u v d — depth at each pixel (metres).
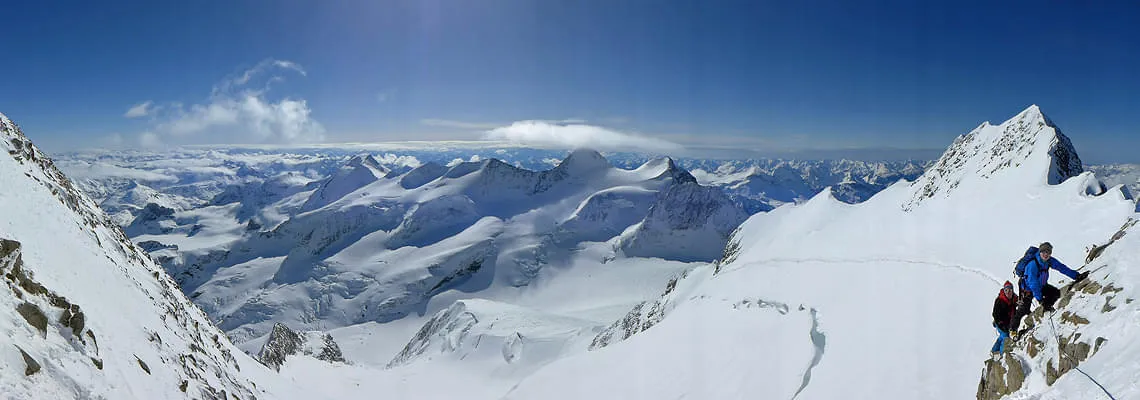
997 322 13.91
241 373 29.58
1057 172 42.22
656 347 39.91
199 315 35.66
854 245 46.69
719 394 27.47
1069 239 27.05
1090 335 10.37
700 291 57.62
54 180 32.41
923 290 27.56
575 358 48.91
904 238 43.06
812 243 54.53
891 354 21.16
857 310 28.58
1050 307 12.70
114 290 22.19
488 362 87.56
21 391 10.53
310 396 38.19
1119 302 10.27
